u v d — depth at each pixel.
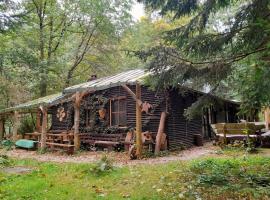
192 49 6.95
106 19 28.84
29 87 26.55
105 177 8.18
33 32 28.42
